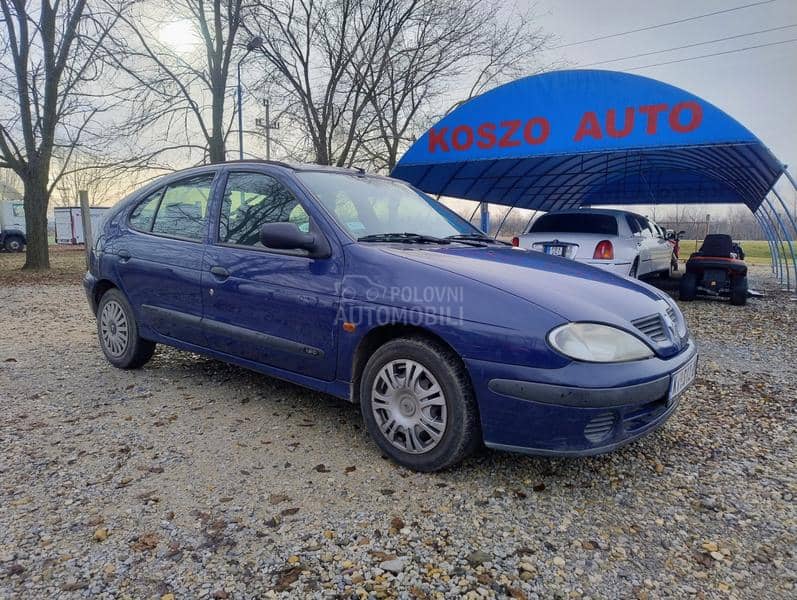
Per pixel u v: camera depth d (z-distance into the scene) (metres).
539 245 9.21
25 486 2.79
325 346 3.31
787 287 13.63
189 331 4.18
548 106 9.28
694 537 2.51
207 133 17.42
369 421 3.19
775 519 2.67
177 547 2.32
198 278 4.03
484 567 2.24
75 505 2.62
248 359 3.82
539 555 2.34
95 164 17.39
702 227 23.92
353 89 17.97
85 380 4.62
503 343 2.69
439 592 2.09
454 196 14.32
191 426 3.63
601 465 3.19
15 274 16.20
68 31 16.27
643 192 19.12
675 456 3.36
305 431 3.58
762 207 15.68
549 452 2.68
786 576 2.24
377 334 3.20
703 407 4.27
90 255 5.17
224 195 4.12
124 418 3.76
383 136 18.83
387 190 4.28
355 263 3.23
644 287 3.49
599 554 2.36
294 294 3.43
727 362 5.74
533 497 2.81
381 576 2.17
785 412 4.16
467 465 3.13
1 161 17.19
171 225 4.45
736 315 8.97
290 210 3.66
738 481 3.04
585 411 2.59
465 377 2.84
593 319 2.72
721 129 8.10
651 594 2.12
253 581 2.12
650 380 2.75
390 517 2.59
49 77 16.72
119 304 4.81
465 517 2.61
